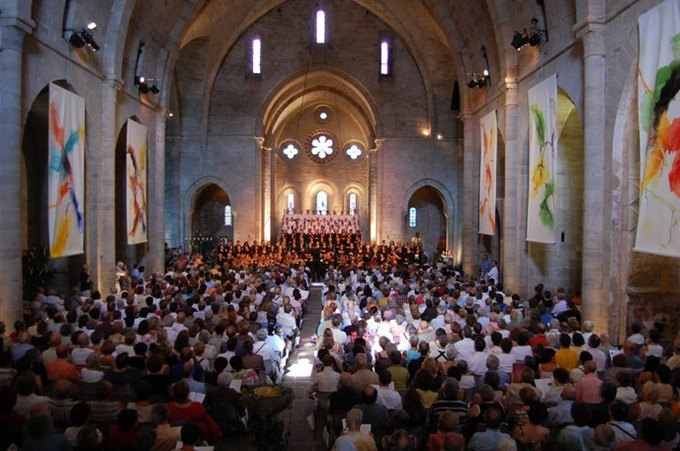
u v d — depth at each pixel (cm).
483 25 2395
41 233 1919
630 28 1343
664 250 1141
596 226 1488
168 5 2356
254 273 2216
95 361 879
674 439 630
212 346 1055
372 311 1390
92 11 1778
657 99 1159
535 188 1814
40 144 1908
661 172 1150
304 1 3609
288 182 4759
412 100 3653
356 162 4781
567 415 738
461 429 726
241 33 3550
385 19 3534
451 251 3653
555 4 1750
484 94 2545
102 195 1917
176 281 1908
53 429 614
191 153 3612
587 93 1481
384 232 3659
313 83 3997
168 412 703
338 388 840
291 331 1480
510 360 988
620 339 1428
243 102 3638
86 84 1792
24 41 1422
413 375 932
